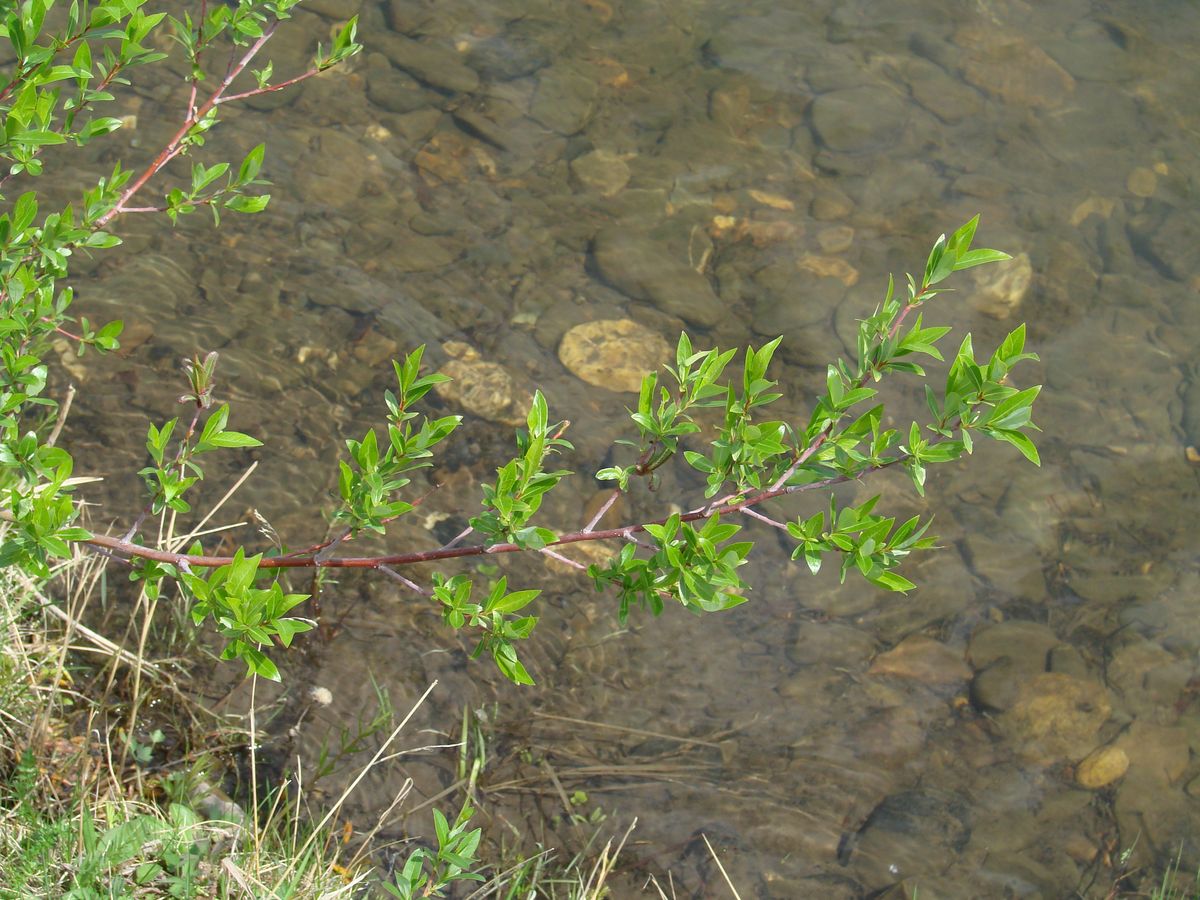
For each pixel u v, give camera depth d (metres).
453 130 6.04
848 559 2.18
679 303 5.50
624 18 6.96
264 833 3.37
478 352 5.09
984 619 4.64
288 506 4.43
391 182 5.71
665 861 3.80
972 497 5.05
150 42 5.97
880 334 2.19
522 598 2.24
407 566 4.38
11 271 2.48
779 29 7.11
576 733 4.09
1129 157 6.70
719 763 4.09
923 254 5.95
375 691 4.04
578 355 5.20
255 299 5.04
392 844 3.66
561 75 6.50
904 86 6.87
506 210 5.73
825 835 3.95
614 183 5.99
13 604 3.58
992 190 6.35
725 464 2.23
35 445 2.25
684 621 4.46
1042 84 7.05
